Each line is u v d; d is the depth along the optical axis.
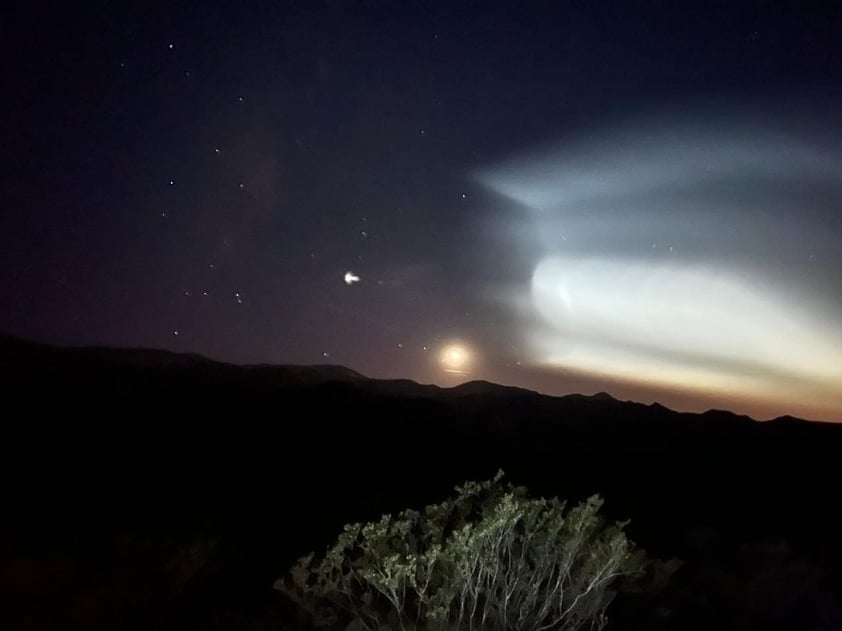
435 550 2.50
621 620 2.80
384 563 2.52
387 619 2.67
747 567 3.24
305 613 2.77
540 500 2.78
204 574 3.14
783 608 2.94
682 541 3.55
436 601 2.51
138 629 2.78
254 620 2.82
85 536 3.38
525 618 2.59
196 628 2.79
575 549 2.60
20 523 3.44
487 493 3.25
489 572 2.61
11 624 2.67
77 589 2.95
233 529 3.56
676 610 2.90
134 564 3.15
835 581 3.20
